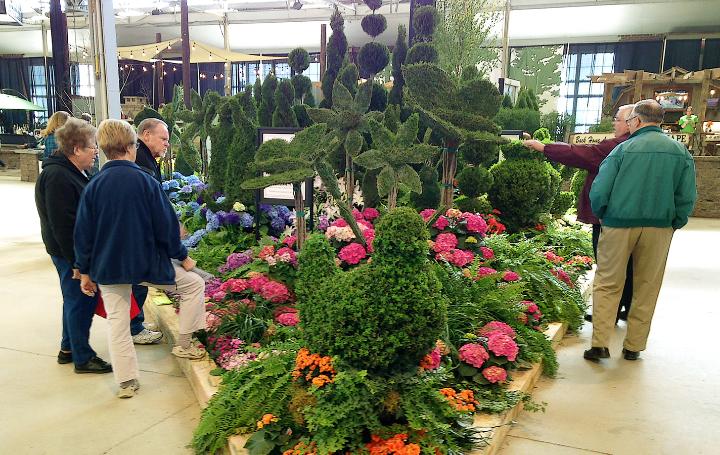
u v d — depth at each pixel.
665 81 12.56
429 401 2.24
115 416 2.91
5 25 20.05
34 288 5.29
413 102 4.34
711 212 11.00
